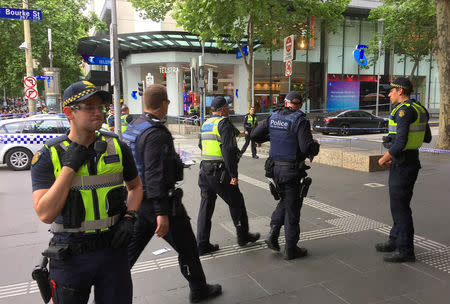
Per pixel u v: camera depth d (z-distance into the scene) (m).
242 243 3.88
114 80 8.21
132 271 3.33
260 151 11.79
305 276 3.19
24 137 9.07
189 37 20.16
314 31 25.84
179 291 2.98
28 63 15.05
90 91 1.60
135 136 2.41
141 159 2.40
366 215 4.89
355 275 3.19
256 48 22.12
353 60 27.64
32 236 4.37
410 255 3.42
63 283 1.74
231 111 24.58
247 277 3.19
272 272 3.28
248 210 5.26
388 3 19.88
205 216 3.68
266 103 25.45
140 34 19.77
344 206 5.32
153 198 2.31
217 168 3.57
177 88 22.97
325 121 17.50
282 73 25.69
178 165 2.46
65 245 1.70
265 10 14.23
